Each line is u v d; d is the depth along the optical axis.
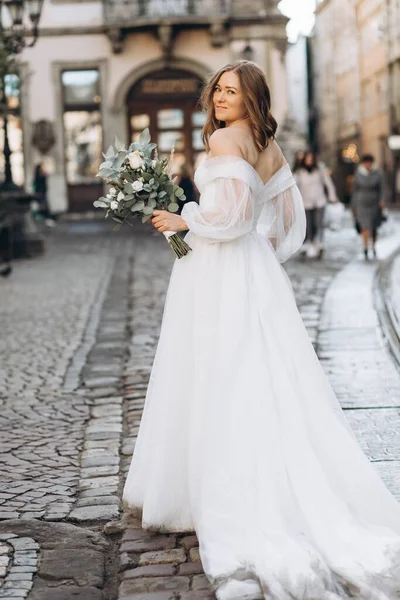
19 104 34.19
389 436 5.88
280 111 33.59
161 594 3.78
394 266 15.38
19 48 17.92
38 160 34.31
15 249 19.64
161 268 17.06
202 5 33.16
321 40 55.50
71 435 6.33
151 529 4.33
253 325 4.16
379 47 43.69
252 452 4.02
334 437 4.12
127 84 34.03
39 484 5.29
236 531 3.93
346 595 3.62
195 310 4.21
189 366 4.25
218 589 3.66
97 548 4.31
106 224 31.06
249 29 33.34
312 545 3.90
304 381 4.16
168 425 4.27
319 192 17.39
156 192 4.25
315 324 10.12
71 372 8.35
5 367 8.59
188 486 4.28
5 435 6.34
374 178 17.00
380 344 8.93
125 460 5.75
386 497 4.10
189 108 34.53
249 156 4.19
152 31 33.56
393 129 42.16
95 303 12.70
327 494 3.99
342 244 20.84
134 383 7.88
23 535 4.45
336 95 53.62
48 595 3.82
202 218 4.10
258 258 4.26
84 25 33.72
